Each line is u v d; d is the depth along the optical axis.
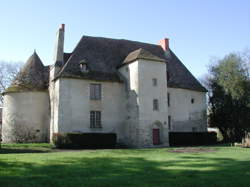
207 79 41.81
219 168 11.77
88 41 33.53
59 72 29.41
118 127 30.50
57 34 31.36
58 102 28.17
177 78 35.78
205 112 37.19
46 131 31.94
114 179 9.48
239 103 35.16
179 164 13.02
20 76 32.94
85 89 29.59
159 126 29.67
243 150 20.41
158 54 37.31
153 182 9.01
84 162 13.66
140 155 17.17
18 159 14.47
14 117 31.69
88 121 29.17
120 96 31.20
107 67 31.95
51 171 10.99
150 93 29.27
